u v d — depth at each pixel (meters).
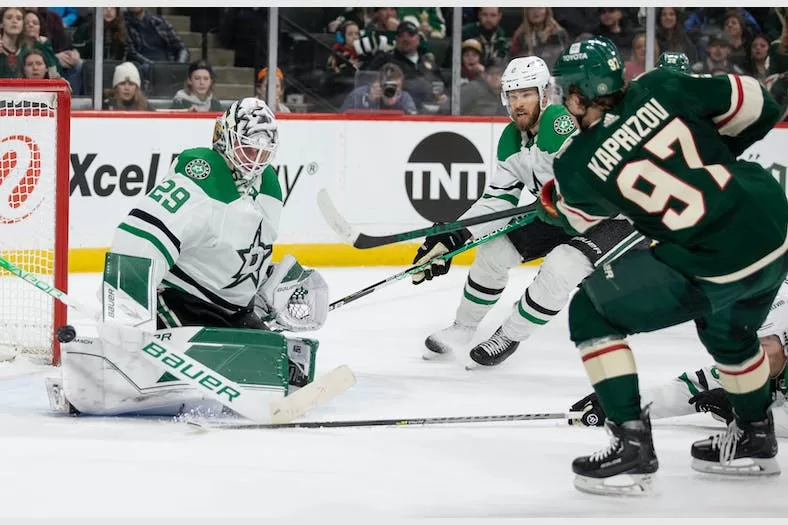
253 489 7.22
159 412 9.17
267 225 9.52
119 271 8.67
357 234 10.76
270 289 10.10
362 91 19.91
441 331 12.16
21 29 18.53
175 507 6.81
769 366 8.16
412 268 11.64
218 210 9.10
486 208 11.69
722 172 6.96
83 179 17.92
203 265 9.30
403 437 8.68
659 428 9.15
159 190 8.99
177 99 19.33
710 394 8.45
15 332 12.23
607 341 7.29
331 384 8.76
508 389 10.71
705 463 7.86
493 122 19.50
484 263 11.76
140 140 18.14
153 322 8.65
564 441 8.65
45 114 14.80
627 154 7.00
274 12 19.59
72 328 8.71
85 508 6.75
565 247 10.99
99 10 18.81
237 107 8.98
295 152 18.78
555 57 20.48
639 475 7.27
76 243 17.98
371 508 6.89
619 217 10.94
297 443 8.39
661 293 7.11
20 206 14.95
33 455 7.89
